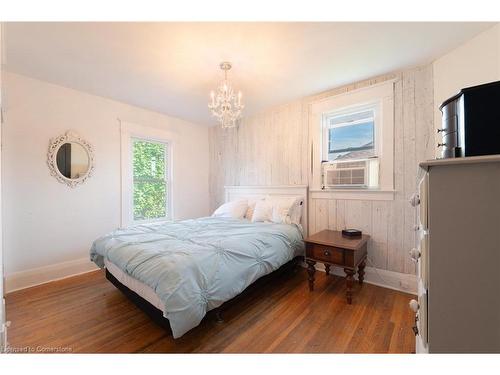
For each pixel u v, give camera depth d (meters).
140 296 1.67
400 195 2.29
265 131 3.43
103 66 2.18
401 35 1.72
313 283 2.27
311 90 2.74
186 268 1.41
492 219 0.74
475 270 0.77
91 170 2.87
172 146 3.80
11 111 2.31
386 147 2.37
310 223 2.93
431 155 2.11
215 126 4.23
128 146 3.24
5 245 2.27
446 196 0.80
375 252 2.44
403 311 1.87
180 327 1.27
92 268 2.87
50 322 1.73
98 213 2.95
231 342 1.49
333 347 1.44
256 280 2.03
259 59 2.05
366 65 2.16
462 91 0.96
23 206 2.39
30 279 2.41
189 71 2.28
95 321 1.74
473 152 0.93
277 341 1.50
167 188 3.82
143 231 2.31
